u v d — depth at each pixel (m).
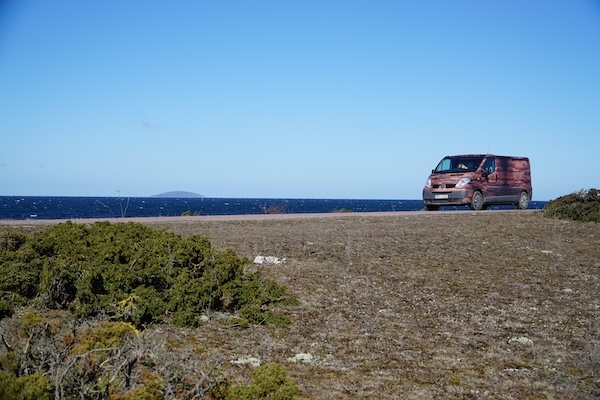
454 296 10.21
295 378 6.54
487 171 26.84
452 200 25.92
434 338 8.05
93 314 8.22
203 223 18.84
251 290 9.23
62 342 6.46
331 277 11.17
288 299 9.45
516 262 13.27
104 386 5.32
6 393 4.70
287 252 13.35
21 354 5.63
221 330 8.17
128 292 8.69
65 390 5.28
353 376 6.67
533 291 10.70
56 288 8.73
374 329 8.38
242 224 19.08
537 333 8.34
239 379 6.31
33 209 62.50
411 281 11.12
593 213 21.09
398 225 19.25
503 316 9.14
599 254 14.65
